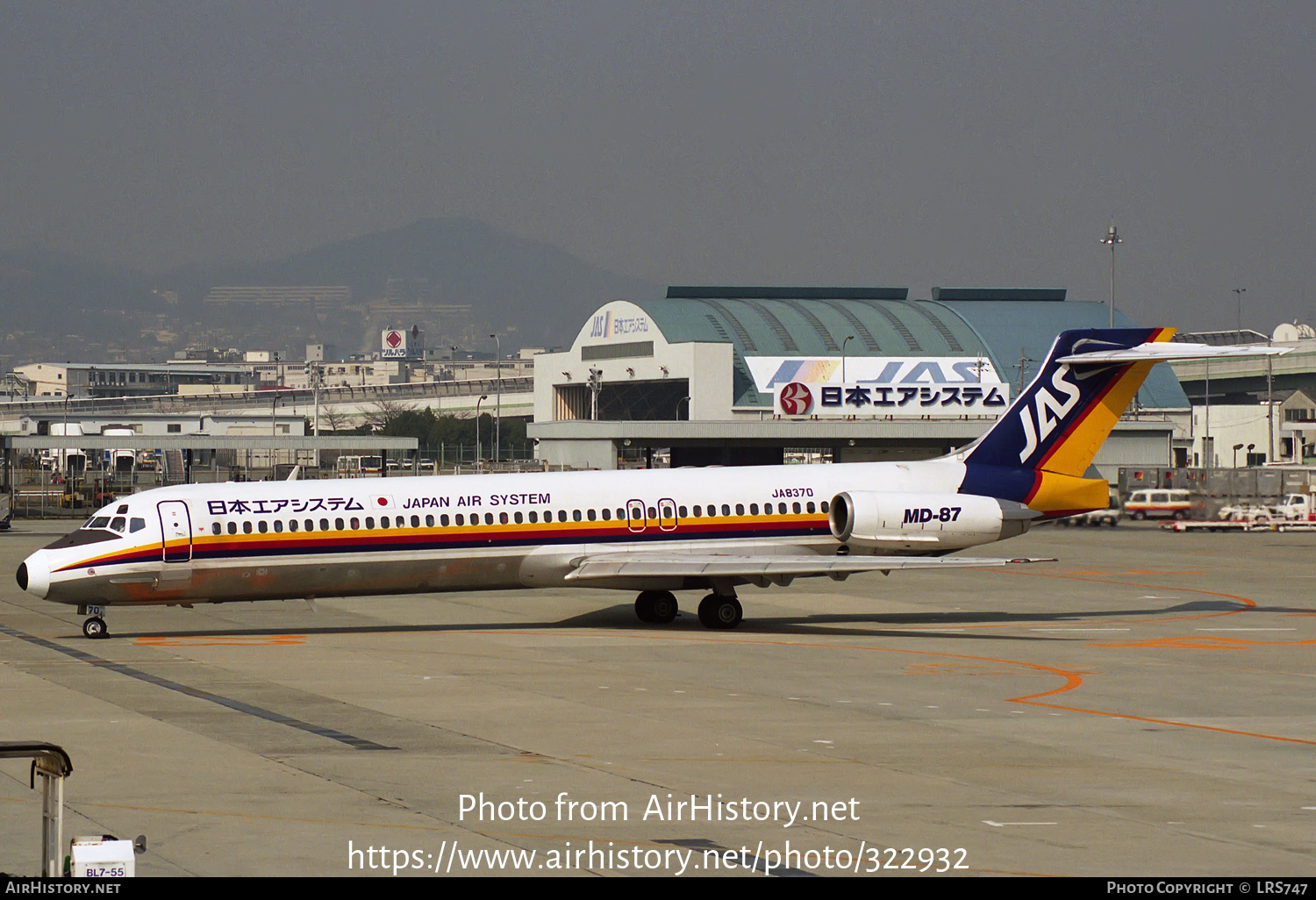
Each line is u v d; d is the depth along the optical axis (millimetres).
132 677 115000
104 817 67812
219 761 81188
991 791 75062
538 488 155375
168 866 59500
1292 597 192000
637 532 156625
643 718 97188
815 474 165000
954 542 160625
